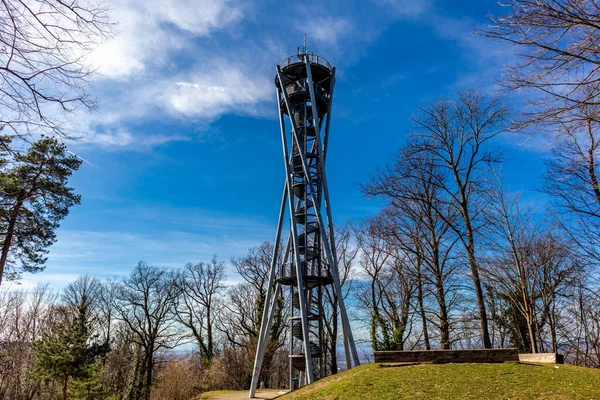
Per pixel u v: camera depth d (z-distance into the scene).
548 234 21.61
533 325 22.80
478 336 24.50
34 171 22.38
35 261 25.02
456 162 24.05
